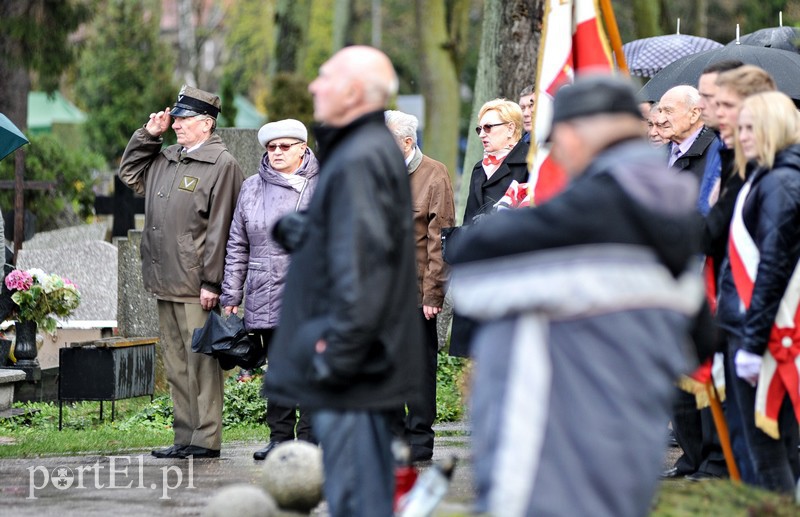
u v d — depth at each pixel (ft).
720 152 35.22
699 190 38.04
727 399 33.68
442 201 46.26
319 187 26.16
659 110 42.14
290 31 161.99
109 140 192.03
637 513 20.90
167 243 48.06
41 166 120.78
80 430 63.16
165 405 67.41
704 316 26.78
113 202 99.71
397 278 25.72
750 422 32.48
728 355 32.96
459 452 49.55
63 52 129.18
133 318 79.41
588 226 20.90
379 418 26.63
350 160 25.58
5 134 71.31
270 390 26.61
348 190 25.38
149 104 194.59
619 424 20.68
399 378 25.81
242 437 57.77
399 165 26.16
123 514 36.24
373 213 25.29
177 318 48.57
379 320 25.07
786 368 31.63
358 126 26.32
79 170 123.34
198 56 281.74
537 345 21.06
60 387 63.05
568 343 20.99
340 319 24.98
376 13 295.89
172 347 49.03
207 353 46.37
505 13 80.79
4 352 72.13
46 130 191.31
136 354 65.21
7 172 118.21
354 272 24.93
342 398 25.70
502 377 21.29
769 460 32.55
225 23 294.25
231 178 48.16
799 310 31.71
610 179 21.17
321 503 36.50
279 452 33.86
